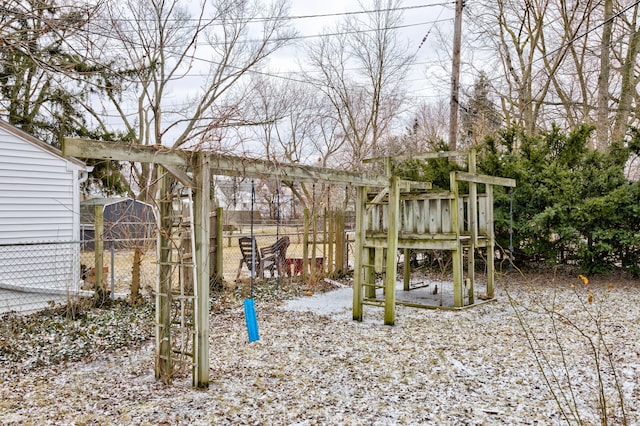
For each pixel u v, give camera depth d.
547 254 10.89
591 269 10.62
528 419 3.59
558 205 10.27
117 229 11.41
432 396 4.09
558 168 10.62
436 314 7.59
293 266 11.05
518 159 11.50
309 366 4.90
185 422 3.51
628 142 11.53
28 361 5.08
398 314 7.62
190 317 4.71
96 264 7.87
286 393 4.14
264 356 5.25
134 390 4.20
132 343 5.77
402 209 8.33
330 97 26.41
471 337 6.08
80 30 5.43
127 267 12.38
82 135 14.40
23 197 8.32
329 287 10.05
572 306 8.12
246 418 3.60
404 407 3.85
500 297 9.12
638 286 10.01
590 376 4.52
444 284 10.73
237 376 4.59
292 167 5.30
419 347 5.61
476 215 8.45
